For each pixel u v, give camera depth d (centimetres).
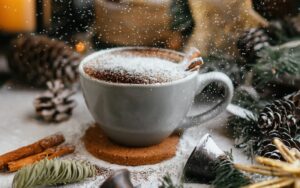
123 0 44
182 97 34
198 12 44
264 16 47
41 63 46
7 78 49
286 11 47
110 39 47
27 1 47
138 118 33
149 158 35
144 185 32
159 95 32
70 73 46
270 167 28
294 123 36
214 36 45
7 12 47
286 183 27
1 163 34
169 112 34
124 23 45
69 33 48
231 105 40
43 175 31
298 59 41
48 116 40
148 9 44
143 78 33
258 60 42
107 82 32
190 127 39
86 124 41
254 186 27
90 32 47
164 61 36
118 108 33
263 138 35
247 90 42
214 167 32
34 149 35
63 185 32
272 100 41
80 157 35
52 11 47
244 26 45
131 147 36
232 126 40
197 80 35
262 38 44
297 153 30
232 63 43
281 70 40
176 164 35
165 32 45
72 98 46
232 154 36
